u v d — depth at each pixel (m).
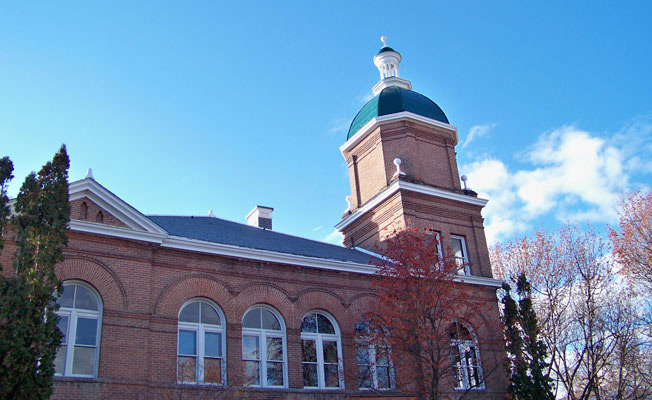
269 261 23.12
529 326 26.67
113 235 19.78
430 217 30.00
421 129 32.59
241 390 19.95
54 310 15.64
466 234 30.72
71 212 19.45
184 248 21.27
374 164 32.69
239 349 21.23
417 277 20.94
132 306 19.45
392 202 30.03
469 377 24.61
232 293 21.89
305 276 24.02
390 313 20.44
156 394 18.84
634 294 31.39
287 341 22.53
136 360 18.86
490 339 27.22
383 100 33.66
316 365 23.09
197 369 20.23
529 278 35.81
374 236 31.08
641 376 32.31
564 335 31.98
